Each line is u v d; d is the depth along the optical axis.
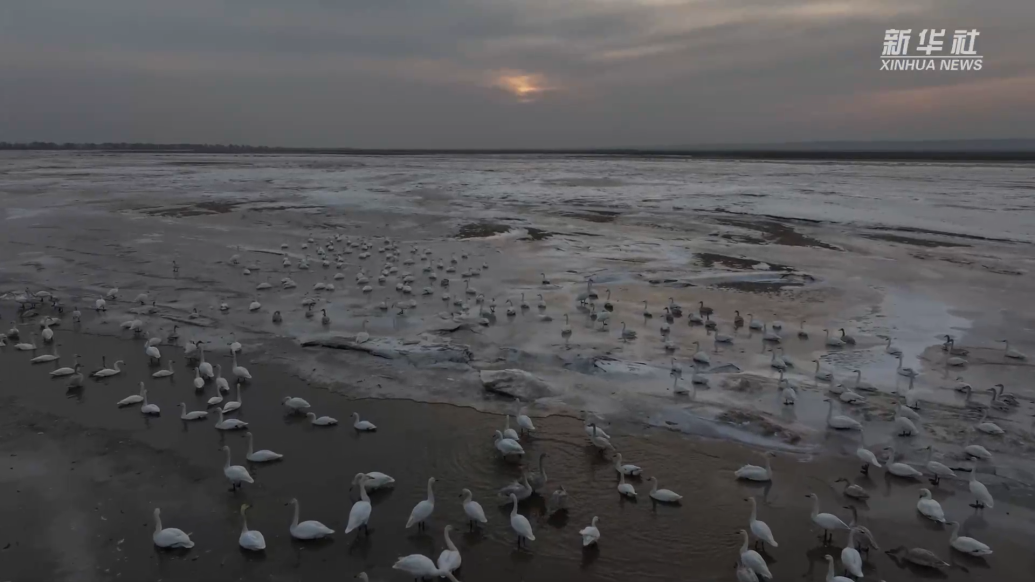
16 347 24.16
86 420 18.50
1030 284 33.69
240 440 17.41
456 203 67.75
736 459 16.31
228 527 13.70
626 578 12.27
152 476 15.59
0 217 54.94
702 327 26.59
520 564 12.68
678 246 44.62
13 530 13.49
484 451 16.83
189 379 21.56
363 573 11.69
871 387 20.19
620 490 14.84
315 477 15.66
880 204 64.75
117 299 30.59
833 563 12.06
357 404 19.55
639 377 20.95
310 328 26.09
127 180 91.94
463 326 25.91
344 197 71.88
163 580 12.09
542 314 27.72
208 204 64.81
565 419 18.44
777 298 31.36
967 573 12.34
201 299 30.58
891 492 14.91
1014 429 17.52
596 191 80.62
